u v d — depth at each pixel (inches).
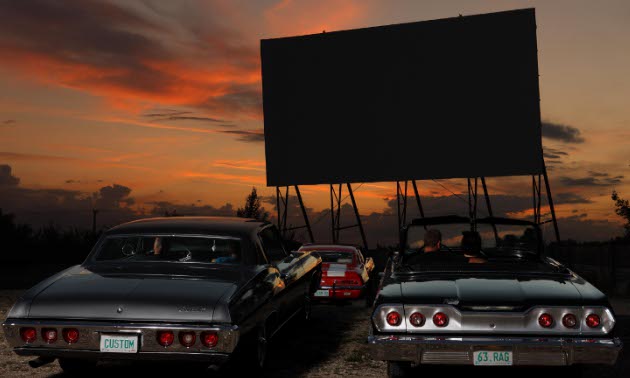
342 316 427.8
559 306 203.2
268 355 279.4
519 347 201.3
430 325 206.8
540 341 200.2
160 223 267.6
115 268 245.3
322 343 319.9
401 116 1369.3
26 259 1082.7
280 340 327.6
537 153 1295.5
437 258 270.4
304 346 312.0
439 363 204.8
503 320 203.6
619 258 872.3
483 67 1333.7
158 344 208.7
